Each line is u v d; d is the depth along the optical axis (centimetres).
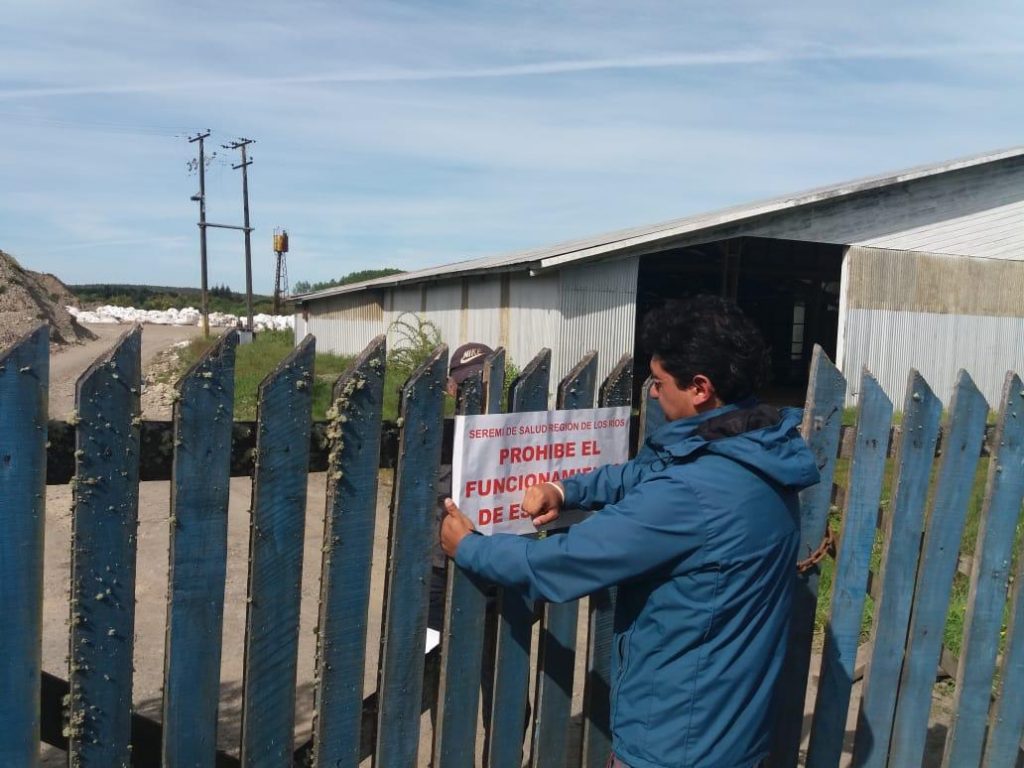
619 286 1414
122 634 171
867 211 1538
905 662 286
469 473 213
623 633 207
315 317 3023
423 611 214
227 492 180
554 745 250
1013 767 312
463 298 1795
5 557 157
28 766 164
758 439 193
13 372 154
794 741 274
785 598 204
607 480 233
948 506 281
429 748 350
